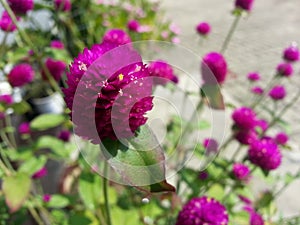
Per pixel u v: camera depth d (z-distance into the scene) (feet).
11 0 0.56
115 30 0.44
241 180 0.52
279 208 0.87
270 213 0.65
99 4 1.36
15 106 0.56
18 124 0.80
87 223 0.46
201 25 0.78
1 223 0.57
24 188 0.43
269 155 0.49
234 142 0.94
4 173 0.46
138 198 0.53
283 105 1.23
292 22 1.89
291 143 1.07
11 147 0.63
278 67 0.78
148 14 1.48
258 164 0.50
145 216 0.54
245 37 1.70
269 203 0.64
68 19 1.01
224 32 1.74
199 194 0.54
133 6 1.50
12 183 0.43
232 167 0.54
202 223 0.34
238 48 1.58
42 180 0.78
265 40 1.68
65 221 0.52
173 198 0.53
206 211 0.34
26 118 0.83
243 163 0.54
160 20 1.65
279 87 0.74
